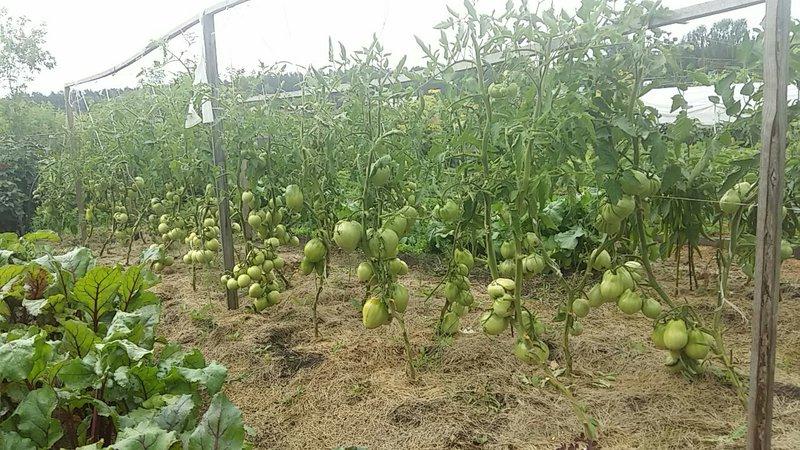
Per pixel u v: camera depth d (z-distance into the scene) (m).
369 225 3.44
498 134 2.79
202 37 4.61
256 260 4.64
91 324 2.88
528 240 3.39
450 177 3.75
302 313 4.72
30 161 11.06
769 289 1.85
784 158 1.77
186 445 1.84
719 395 3.09
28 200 10.88
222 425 1.86
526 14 2.64
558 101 2.62
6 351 2.02
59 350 2.45
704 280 5.07
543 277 5.52
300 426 3.05
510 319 3.15
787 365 3.45
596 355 3.65
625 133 2.70
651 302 3.11
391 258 3.25
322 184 4.02
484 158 3.03
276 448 2.88
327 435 2.94
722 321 4.26
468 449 2.73
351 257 6.77
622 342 3.83
